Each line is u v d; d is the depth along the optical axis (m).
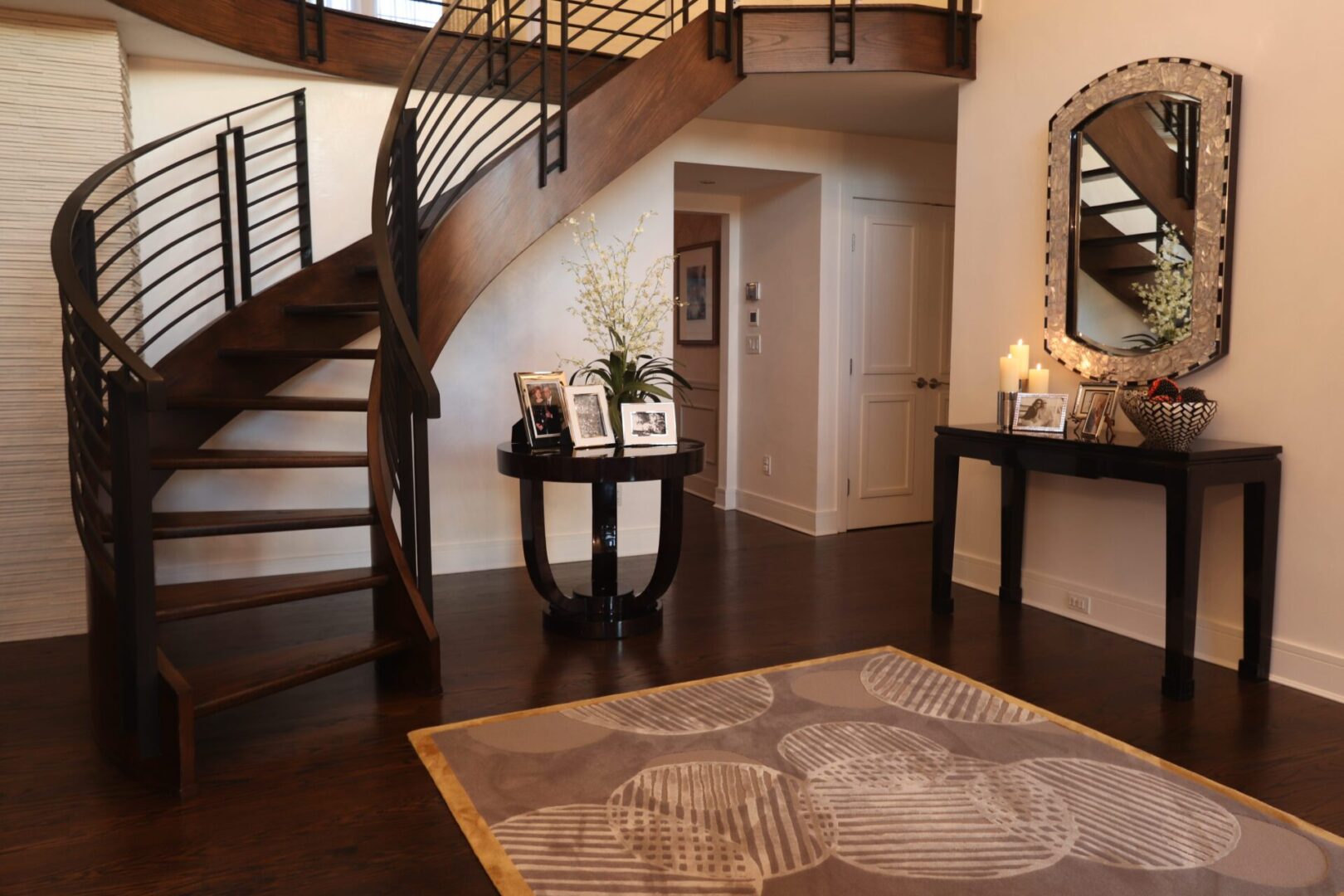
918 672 3.25
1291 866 2.04
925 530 5.79
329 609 4.06
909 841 2.14
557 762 2.55
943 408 6.05
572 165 3.82
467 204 3.61
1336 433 2.98
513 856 2.08
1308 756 2.60
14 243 3.66
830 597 4.26
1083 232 3.74
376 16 4.71
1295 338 3.09
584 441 3.66
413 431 3.18
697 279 6.86
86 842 2.18
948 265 5.96
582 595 3.87
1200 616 3.43
